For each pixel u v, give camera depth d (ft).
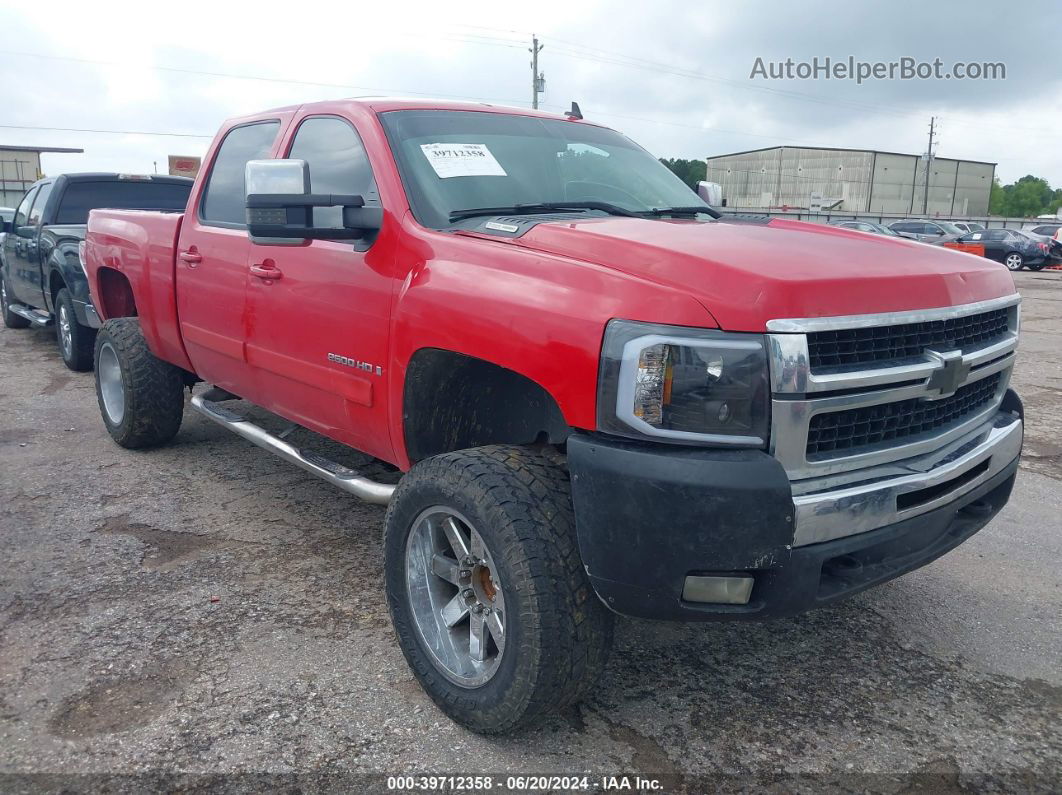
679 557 7.45
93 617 11.26
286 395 12.71
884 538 8.22
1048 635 11.39
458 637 9.42
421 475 9.16
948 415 9.45
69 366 27.37
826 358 7.82
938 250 10.30
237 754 8.59
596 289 8.05
